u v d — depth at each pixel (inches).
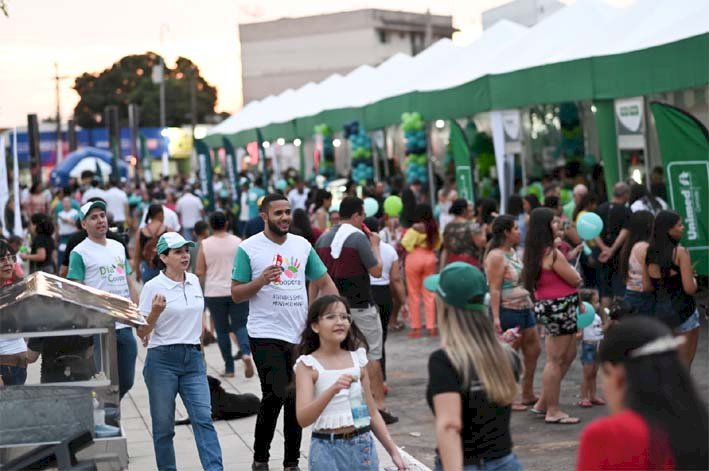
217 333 538.6
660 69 627.5
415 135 965.8
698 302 638.5
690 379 144.9
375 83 1235.2
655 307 420.5
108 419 292.4
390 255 482.9
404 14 3395.7
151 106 4626.0
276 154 1625.2
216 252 530.6
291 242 357.1
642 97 655.8
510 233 429.1
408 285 645.9
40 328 289.1
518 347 440.5
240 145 1638.8
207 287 532.4
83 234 437.4
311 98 1421.0
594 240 590.9
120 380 391.2
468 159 791.7
